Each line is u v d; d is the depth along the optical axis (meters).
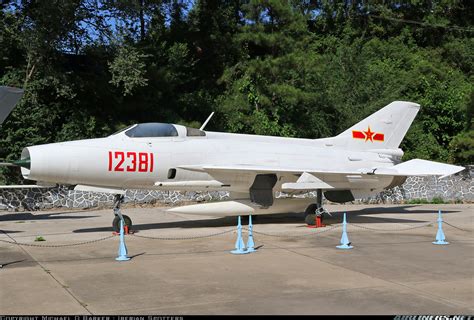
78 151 11.56
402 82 30.25
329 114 27.22
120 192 12.32
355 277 7.51
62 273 7.77
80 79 22.47
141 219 15.82
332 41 36.69
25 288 6.83
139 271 7.93
